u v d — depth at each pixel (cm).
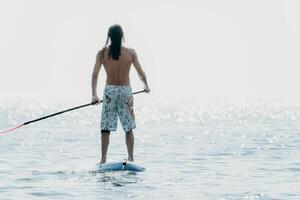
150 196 1242
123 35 1700
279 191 1306
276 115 6775
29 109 10375
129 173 1568
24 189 1331
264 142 2686
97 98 1708
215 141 2778
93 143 2656
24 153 2170
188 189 1330
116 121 1712
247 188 1346
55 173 1578
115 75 1695
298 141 2734
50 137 3050
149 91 1736
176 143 2667
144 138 3019
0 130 3753
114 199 1211
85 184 1390
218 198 1222
